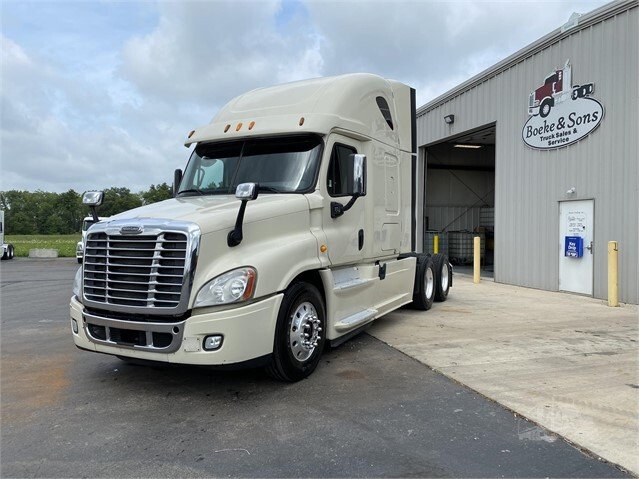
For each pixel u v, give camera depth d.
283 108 5.78
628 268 9.74
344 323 5.56
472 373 5.10
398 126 7.61
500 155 13.53
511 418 3.96
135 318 4.24
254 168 5.52
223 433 3.75
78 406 4.32
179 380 4.98
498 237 13.60
